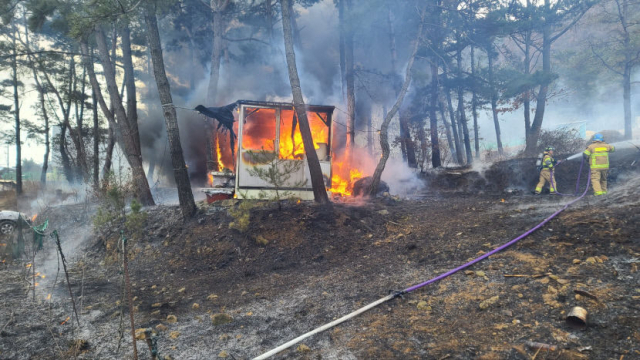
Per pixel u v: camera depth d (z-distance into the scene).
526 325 3.78
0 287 6.94
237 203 9.83
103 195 11.33
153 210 11.00
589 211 6.96
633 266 4.56
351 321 4.55
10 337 4.69
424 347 3.71
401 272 6.04
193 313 5.46
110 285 7.13
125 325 5.05
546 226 6.60
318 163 9.48
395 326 4.25
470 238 6.92
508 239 6.44
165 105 9.72
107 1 8.76
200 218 9.52
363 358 3.69
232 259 7.92
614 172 11.10
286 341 4.31
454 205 10.34
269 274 7.08
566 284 4.41
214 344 4.37
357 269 6.61
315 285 6.11
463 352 3.51
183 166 9.78
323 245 7.95
